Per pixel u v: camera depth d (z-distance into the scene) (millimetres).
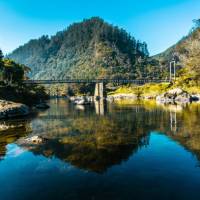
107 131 37062
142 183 17875
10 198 16234
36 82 147000
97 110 74500
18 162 22750
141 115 56688
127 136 33188
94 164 21922
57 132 36844
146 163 22016
